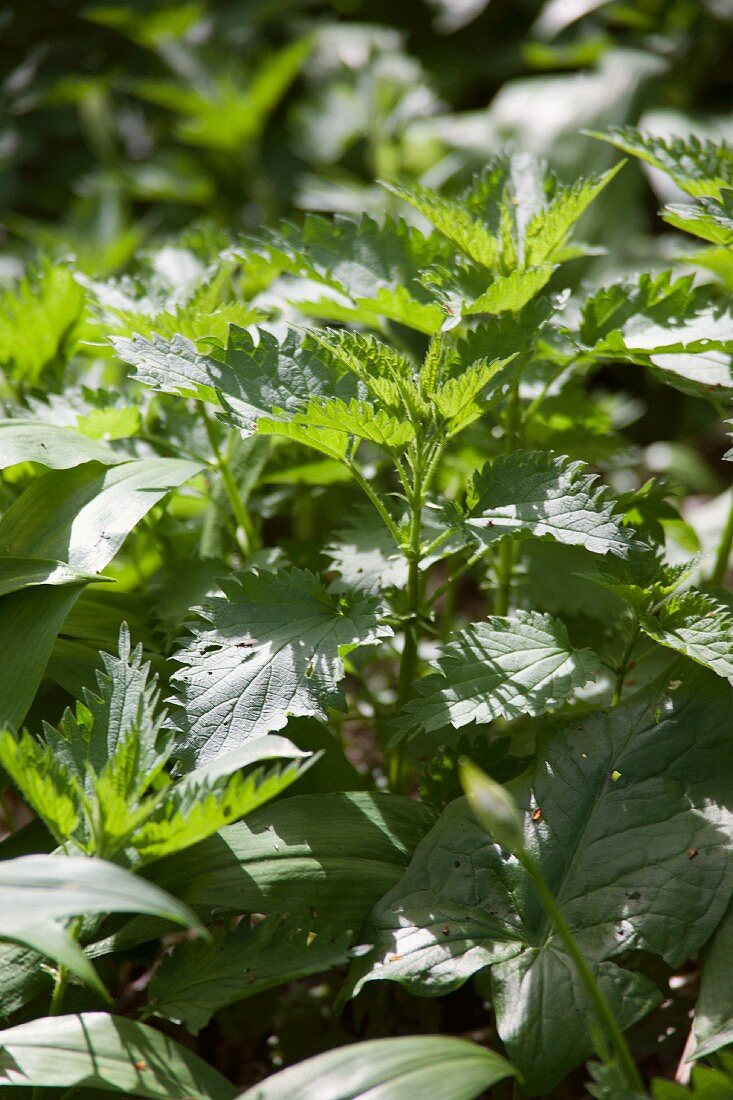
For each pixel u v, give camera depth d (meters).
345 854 1.16
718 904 1.12
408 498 1.18
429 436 1.19
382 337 1.42
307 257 1.27
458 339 1.22
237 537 1.31
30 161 2.62
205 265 1.36
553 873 1.14
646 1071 1.22
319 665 1.15
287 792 1.20
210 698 1.15
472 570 1.35
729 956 1.11
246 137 2.18
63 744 1.12
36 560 1.18
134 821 1.09
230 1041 1.24
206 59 2.31
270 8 2.44
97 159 2.62
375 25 2.51
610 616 1.28
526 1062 1.09
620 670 1.19
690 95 2.18
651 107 2.06
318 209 2.13
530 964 1.12
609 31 2.34
